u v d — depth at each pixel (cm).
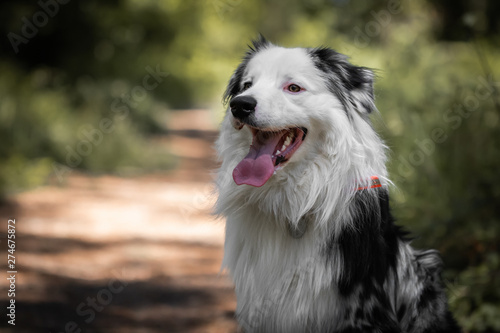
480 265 450
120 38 2122
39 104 1245
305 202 314
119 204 904
